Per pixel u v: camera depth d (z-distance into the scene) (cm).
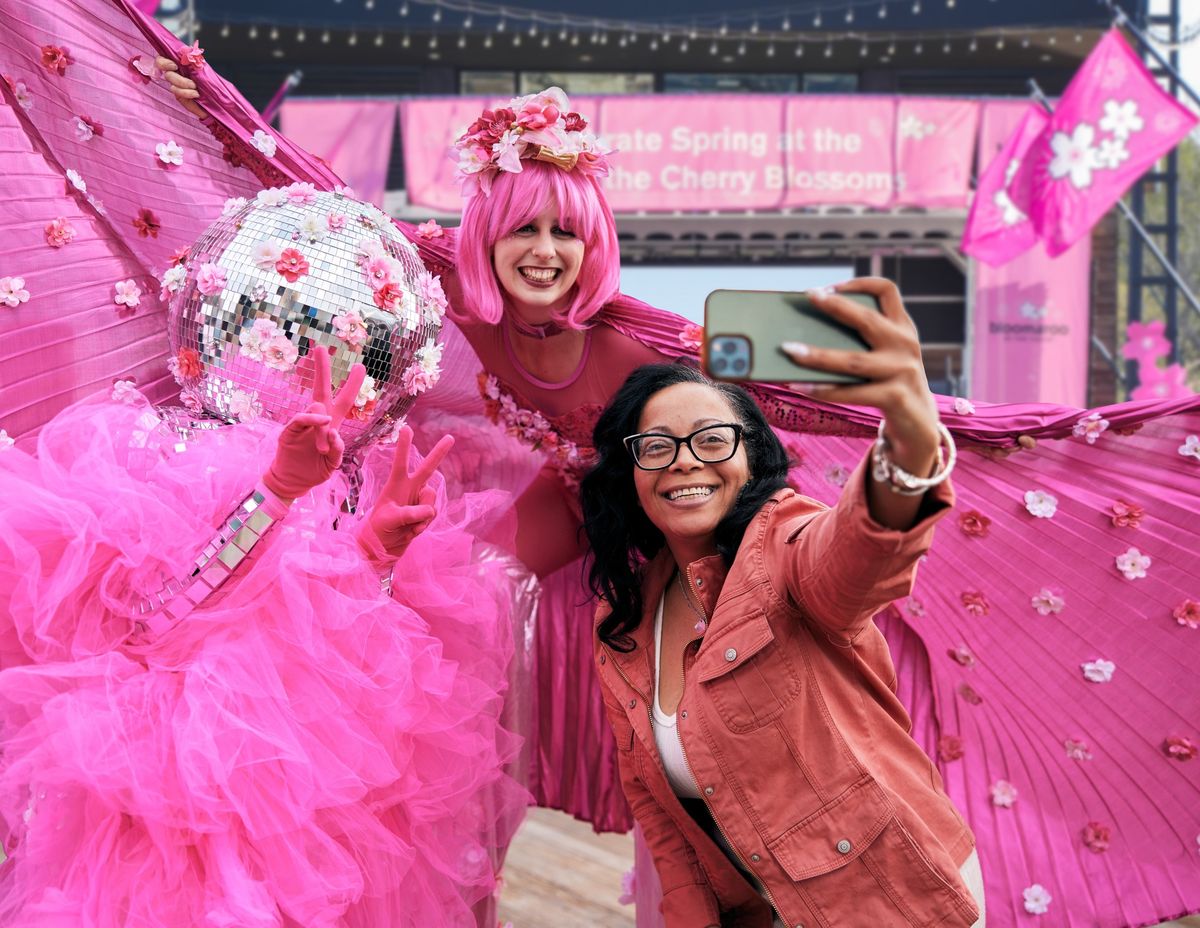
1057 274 767
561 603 236
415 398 170
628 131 723
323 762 135
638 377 162
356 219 156
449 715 154
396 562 147
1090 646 201
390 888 145
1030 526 200
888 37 814
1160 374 783
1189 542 192
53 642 133
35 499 135
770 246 846
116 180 185
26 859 132
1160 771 200
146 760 129
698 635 153
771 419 203
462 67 814
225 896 128
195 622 136
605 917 249
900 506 110
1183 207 831
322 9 796
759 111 726
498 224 184
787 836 141
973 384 771
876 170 734
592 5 807
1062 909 206
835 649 144
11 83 173
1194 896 199
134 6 181
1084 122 672
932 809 143
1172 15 811
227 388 149
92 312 175
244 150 193
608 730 235
